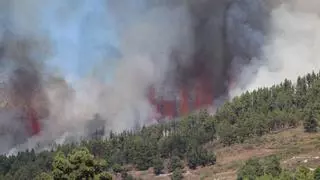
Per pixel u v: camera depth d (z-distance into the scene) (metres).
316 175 144.62
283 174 163.62
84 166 69.62
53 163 70.50
